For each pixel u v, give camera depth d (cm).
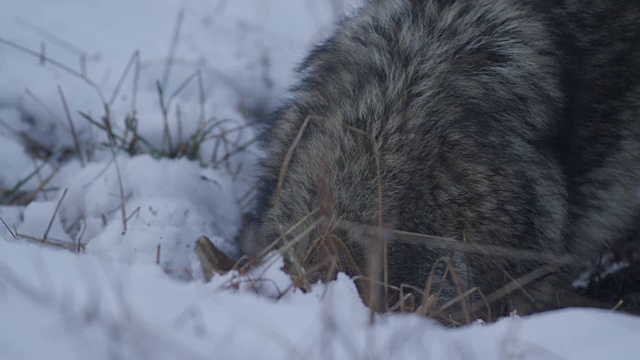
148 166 971
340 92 783
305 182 737
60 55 1191
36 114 1081
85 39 1242
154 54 1224
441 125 751
